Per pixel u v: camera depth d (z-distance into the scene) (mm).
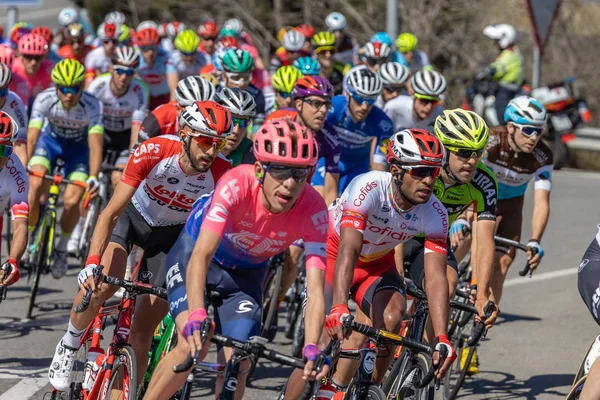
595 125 43219
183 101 12609
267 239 9148
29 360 13688
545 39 33469
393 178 9758
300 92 14617
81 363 12164
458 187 11859
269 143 8414
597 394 8906
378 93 16469
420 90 17203
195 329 8047
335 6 45281
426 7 43594
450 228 14547
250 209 8867
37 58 21031
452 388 13156
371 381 9664
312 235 8984
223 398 8453
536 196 14555
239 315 9289
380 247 10531
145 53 25422
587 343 15906
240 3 46500
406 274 12273
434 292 9695
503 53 32750
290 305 15977
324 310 8664
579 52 44250
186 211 10914
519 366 14617
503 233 15195
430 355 8914
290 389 9867
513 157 14328
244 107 12383
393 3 29281
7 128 11117
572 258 22688
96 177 17844
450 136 11117
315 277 8820
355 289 10977
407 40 27656
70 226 18281
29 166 18438
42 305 17219
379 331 8836
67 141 18812
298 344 14688
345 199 10477
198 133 9695
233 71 17031
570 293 19484
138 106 21047
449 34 42562
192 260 8562
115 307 10711
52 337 15047
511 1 44656
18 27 30453
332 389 9711
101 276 9219
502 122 32750
